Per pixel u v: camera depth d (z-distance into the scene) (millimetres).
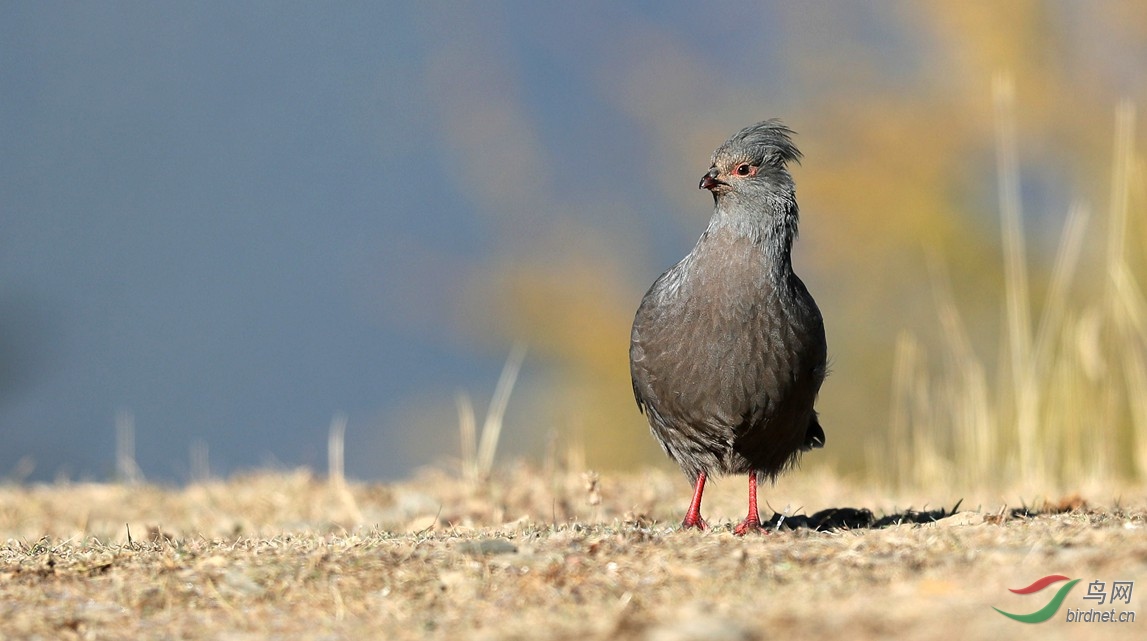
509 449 23750
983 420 11609
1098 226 18922
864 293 20422
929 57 20703
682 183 24766
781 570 5957
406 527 8852
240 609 5766
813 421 8523
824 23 21344
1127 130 12102
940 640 4820
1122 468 12648
